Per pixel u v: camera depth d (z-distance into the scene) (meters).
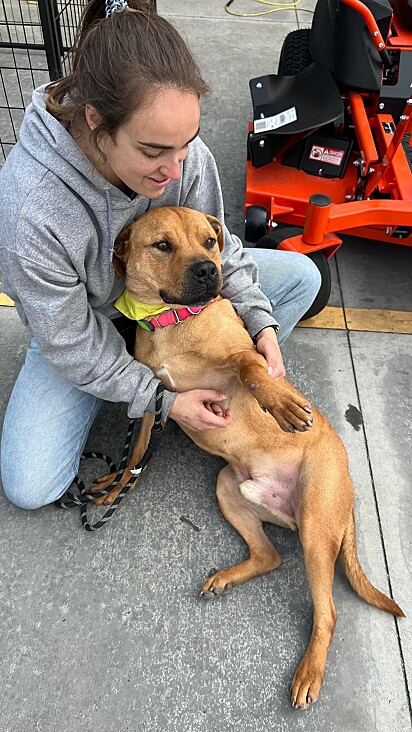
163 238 0.86
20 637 0.89
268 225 1.49
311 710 0.83
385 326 1.43
